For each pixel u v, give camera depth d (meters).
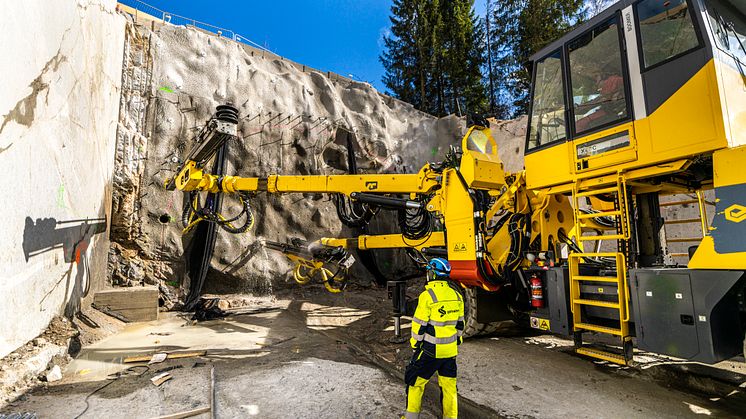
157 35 10.66
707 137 3.47
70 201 5.92
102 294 7.37
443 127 17.67
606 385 4.27
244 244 10.85
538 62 5.36
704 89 3.53
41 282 4.88
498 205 5.95
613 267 4.81
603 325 4.38
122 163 8.98
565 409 3.64
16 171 4.20
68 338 5.15
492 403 3.78
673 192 5.14
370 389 4.10
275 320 8.19
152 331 6.84
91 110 7.00
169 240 9.59
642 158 3.97
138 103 9.78
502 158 14.06
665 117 3.80
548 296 4.92
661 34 3.92
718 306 3.30
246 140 11.52
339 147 14.12
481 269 5.41
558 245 5.66
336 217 12.94
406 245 7.13
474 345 5.96
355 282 12.91
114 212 8.85
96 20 7.33
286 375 4.48
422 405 3.78
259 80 12.34
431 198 6.71
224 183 7.57
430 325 3.23
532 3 25.91
